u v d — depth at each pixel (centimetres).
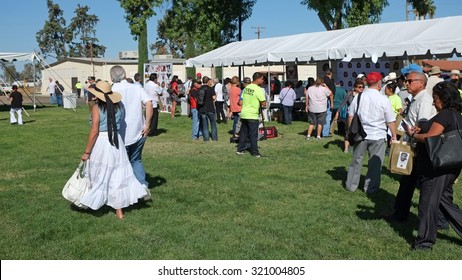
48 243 530
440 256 488
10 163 1017
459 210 508
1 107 3072
